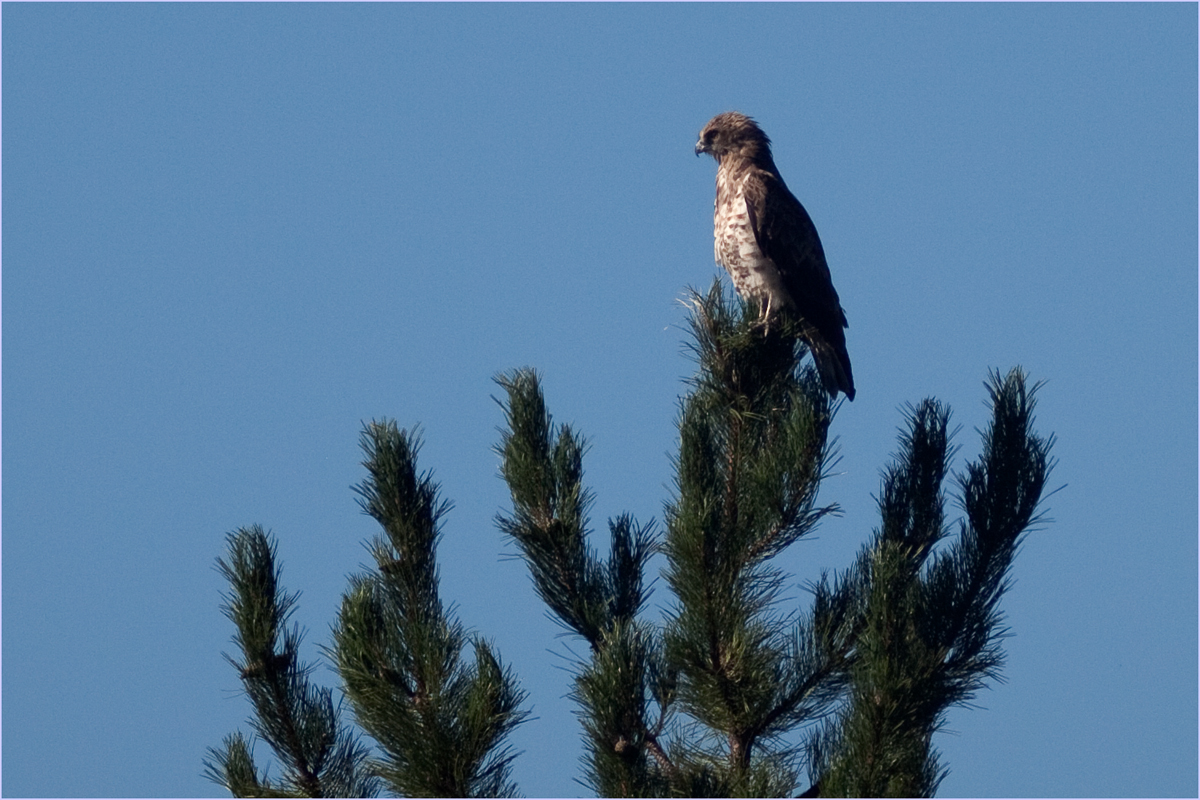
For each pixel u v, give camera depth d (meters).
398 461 11.80
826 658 11.59
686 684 11.39
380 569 11.64
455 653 11.00
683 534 11.13
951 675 11.42
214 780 11.16
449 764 10.43
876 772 10.12
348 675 10.81
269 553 11.47
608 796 10.18
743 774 10.61
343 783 11.15
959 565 11.91
